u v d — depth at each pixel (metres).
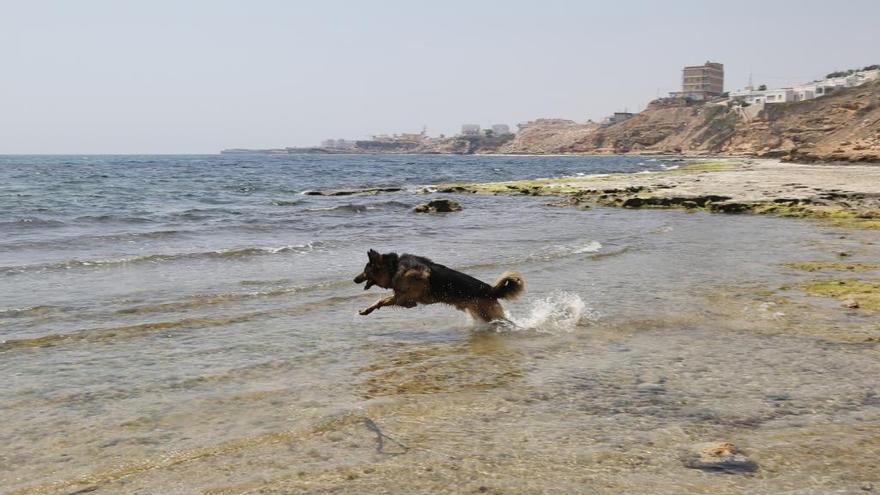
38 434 4.57
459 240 16.06
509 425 4.70
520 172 72.56
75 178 50.69
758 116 174.12
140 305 8.75
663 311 8.43
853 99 150.75
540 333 7.56
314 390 5.52
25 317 8.02
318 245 14.94
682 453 4.18
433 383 5.71
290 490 3.71
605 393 5.40
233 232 17.89
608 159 162.88
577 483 3.76
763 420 4.75
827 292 9.37
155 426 4.71
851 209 21.42
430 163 124.75
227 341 7.10
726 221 20.19
